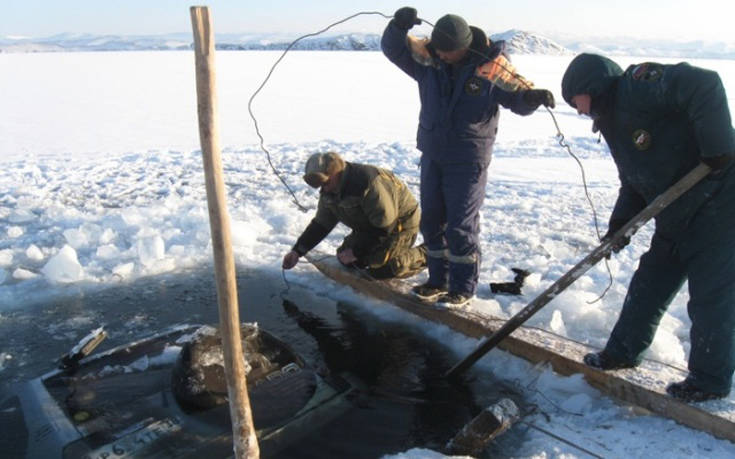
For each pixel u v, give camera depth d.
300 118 15.08
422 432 2.84
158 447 2.54
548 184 7.96
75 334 3.74
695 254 2.65
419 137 3.70
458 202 3.61
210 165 1.79
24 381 3.18
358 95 21.17
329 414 2.89
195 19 1.71
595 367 3.04
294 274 4.72
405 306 4.02
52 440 2.57
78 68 34.41
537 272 4.72
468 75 3.37
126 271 4.67
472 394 3.17
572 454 2.60
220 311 1.90
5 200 6.99
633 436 2.69
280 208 6.43
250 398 2.85
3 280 4.53
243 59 47.62
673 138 2.54
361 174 3.77
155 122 14.23
